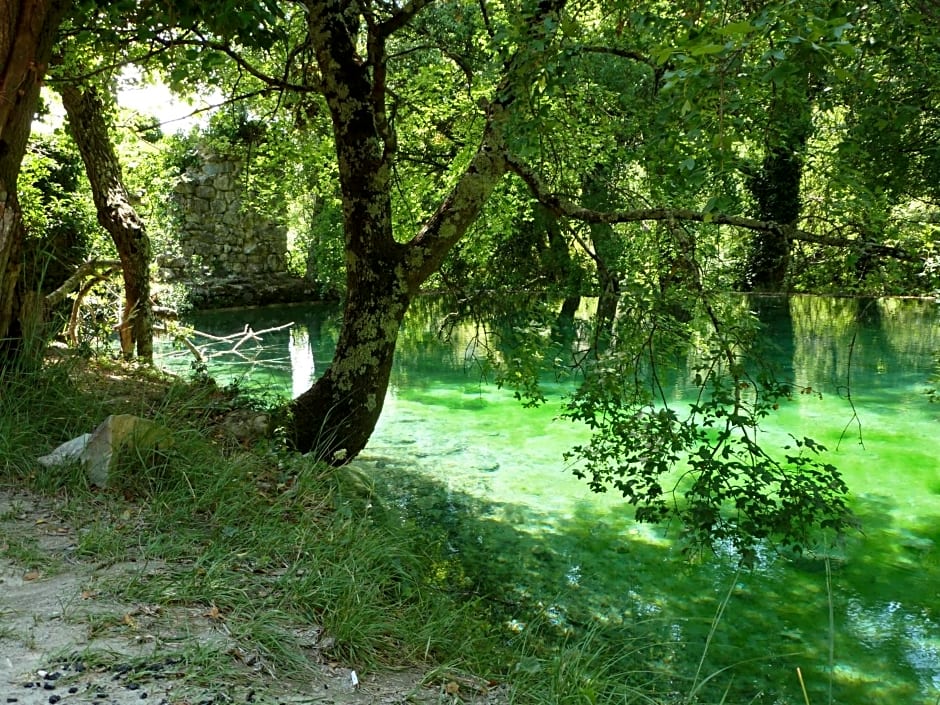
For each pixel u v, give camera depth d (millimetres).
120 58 10188
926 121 7055
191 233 26453
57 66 9375
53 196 15375
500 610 5508
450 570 6203
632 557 6797
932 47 6094
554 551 6848
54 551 3793
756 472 5539
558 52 5395
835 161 6227
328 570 4039
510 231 11688
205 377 8352
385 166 7461
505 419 11828
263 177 15055
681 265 6297
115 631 3008
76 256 16359
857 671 5062
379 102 7723
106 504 4449
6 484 4570
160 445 5148
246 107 13945
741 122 4633
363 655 3326
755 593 6184
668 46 3648
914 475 9117
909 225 6164
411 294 7555
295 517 4926
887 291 6152
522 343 8250
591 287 9492
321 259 19891
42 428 5336
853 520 5496
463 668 3547
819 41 3492
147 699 2523
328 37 7289
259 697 2695
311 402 7387
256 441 6754
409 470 9148
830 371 15391
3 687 2482
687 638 5426
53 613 3113
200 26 8547
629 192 8688
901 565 6746
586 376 6266
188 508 4637
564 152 8117
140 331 11969
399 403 12906
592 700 3254
